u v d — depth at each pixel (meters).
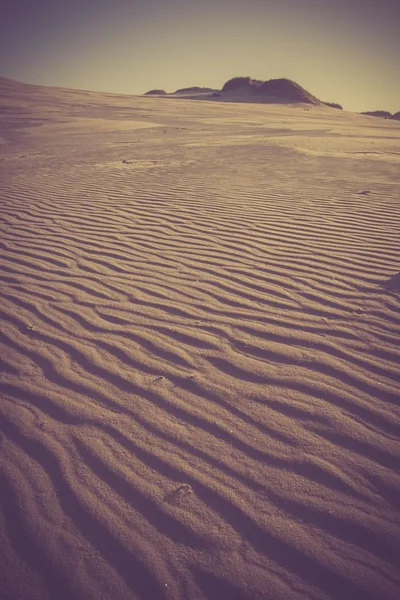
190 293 3.77
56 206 6.82
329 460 2.11
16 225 5.89
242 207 6.39
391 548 1.72
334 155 11.49
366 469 2.06
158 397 2.56
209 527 1.82
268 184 7.95
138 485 2.02
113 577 1.66
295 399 2.51
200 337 3.12
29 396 2.61
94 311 3.53
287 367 2.77
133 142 15.83
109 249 4.87
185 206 6.55
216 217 5.93
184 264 4.38
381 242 4.82
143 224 5.73
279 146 13.33
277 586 1.61
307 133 19.00
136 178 8.95
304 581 1.63
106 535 1.80
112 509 1.91
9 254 4.83
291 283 3.89
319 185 7.75
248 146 13.57
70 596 1.60
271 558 1.71
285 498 1.94
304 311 3.41
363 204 6.38
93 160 11.71
